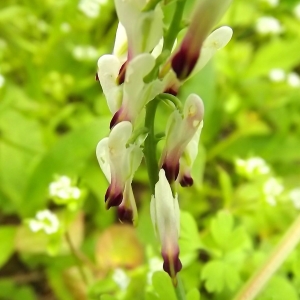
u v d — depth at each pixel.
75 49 0.12
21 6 0.13
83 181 0.09
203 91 0.11
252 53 0.14
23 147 0.11
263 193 0.09
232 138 0.12
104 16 0.12
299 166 0.12
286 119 0.13
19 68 0.13
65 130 0.12
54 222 0.08
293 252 0.08
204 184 0.11
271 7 0.13
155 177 0.05
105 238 0.09
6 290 0.10
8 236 0.09
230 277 0.07
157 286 0.06
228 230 0.08
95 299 0.08
